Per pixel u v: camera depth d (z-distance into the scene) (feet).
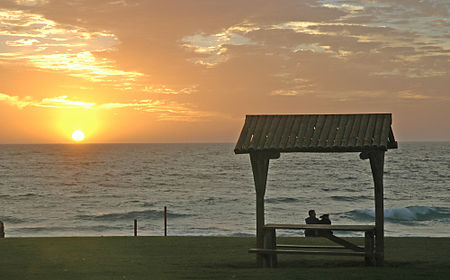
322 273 45.21
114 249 60.39
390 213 175.52
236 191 282.36
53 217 185.57
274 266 50.24
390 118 47.60
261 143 47.93
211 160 621.31
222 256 55.83
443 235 130.72
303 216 186.80
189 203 224.94
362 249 49.67
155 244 64.08
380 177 47.34
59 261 52.95
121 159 643.45
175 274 46.03
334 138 46.75
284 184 323.57
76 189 295.28
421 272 45.19
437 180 337.93
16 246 62.64
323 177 375.66
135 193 272.92
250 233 137.80
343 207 213.87
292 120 49.42
